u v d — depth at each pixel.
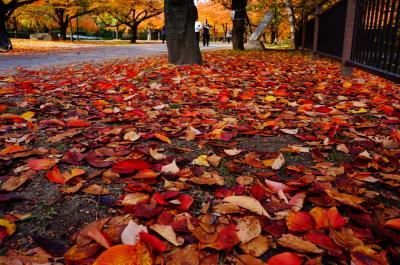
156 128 2.57
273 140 2.40
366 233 1.23
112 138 2.33
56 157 2.05
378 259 1.08
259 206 1.35
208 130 2.57
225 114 3.11
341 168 1.81
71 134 2.39
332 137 2.35
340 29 6.26
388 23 3.60
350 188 1.59
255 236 1.23
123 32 60.19
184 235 1.27
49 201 1.56
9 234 1.29
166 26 6.57
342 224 1.25
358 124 2.67
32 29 51.97
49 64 8.86
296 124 2.71
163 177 1.73
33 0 16.05
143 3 31.17
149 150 2.02
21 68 7.34
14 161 2.01
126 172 1.76
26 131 2.59
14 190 1.66
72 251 1.14
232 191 1.59
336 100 3.66
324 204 1.43
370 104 3.37
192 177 1.72
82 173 1.75
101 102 3.39
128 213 1.42
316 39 9.05
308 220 1.29
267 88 4.33
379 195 1.60
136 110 2.99
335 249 1.14
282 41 38.06
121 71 6.02
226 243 1.18
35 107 3.33
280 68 6.47
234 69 6.23
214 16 37.00
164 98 3.77
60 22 33.25
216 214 1.41
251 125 2.67
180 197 1.49
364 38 4.49
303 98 3.74
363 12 4.53
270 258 1.10
